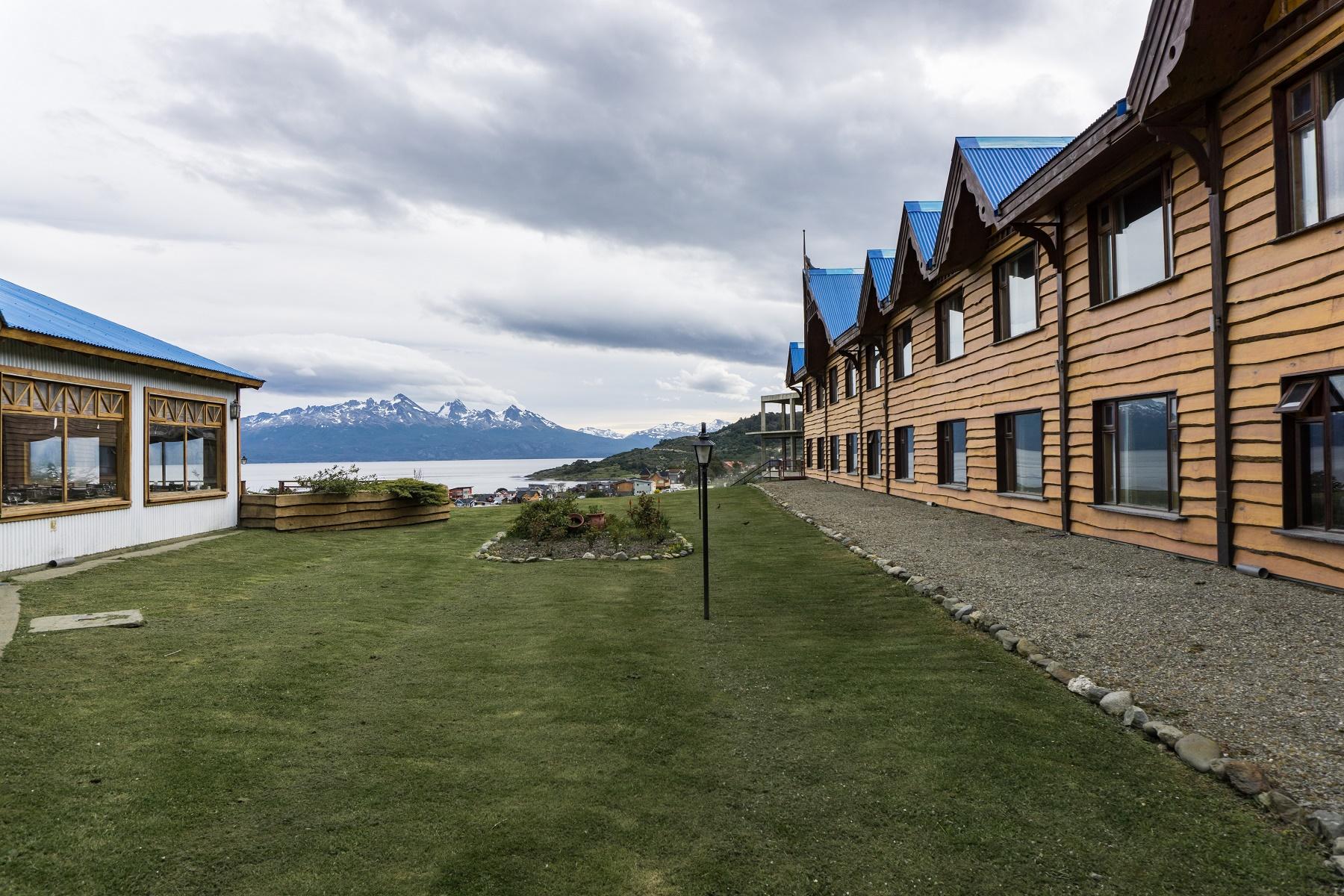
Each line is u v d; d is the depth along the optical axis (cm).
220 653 542
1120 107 764
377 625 655
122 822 298
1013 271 1220
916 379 1694
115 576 841
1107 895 249
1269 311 649
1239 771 317
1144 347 848
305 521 1379
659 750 380
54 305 1135
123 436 1083
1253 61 649
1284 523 639
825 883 262
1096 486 961
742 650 566
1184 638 510
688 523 1488
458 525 1562
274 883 261
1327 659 446
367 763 363
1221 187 702
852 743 380
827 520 1365
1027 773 338
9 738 372
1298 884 250
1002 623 578
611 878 266
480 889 259
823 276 2548
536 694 471
